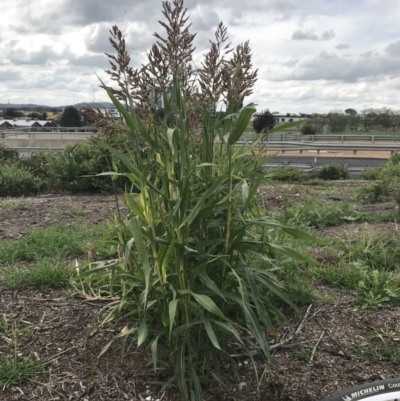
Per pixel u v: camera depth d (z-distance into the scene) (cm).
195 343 253
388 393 237
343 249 474
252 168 255
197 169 246
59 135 2581
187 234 235
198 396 231
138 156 237
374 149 2012
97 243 489
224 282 255
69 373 271
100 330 312
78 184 990
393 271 424
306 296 332
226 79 244
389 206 746
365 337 311
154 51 235
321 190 952
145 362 276
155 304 263
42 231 545
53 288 385
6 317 334
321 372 272
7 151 1421
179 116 237
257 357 284
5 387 258
